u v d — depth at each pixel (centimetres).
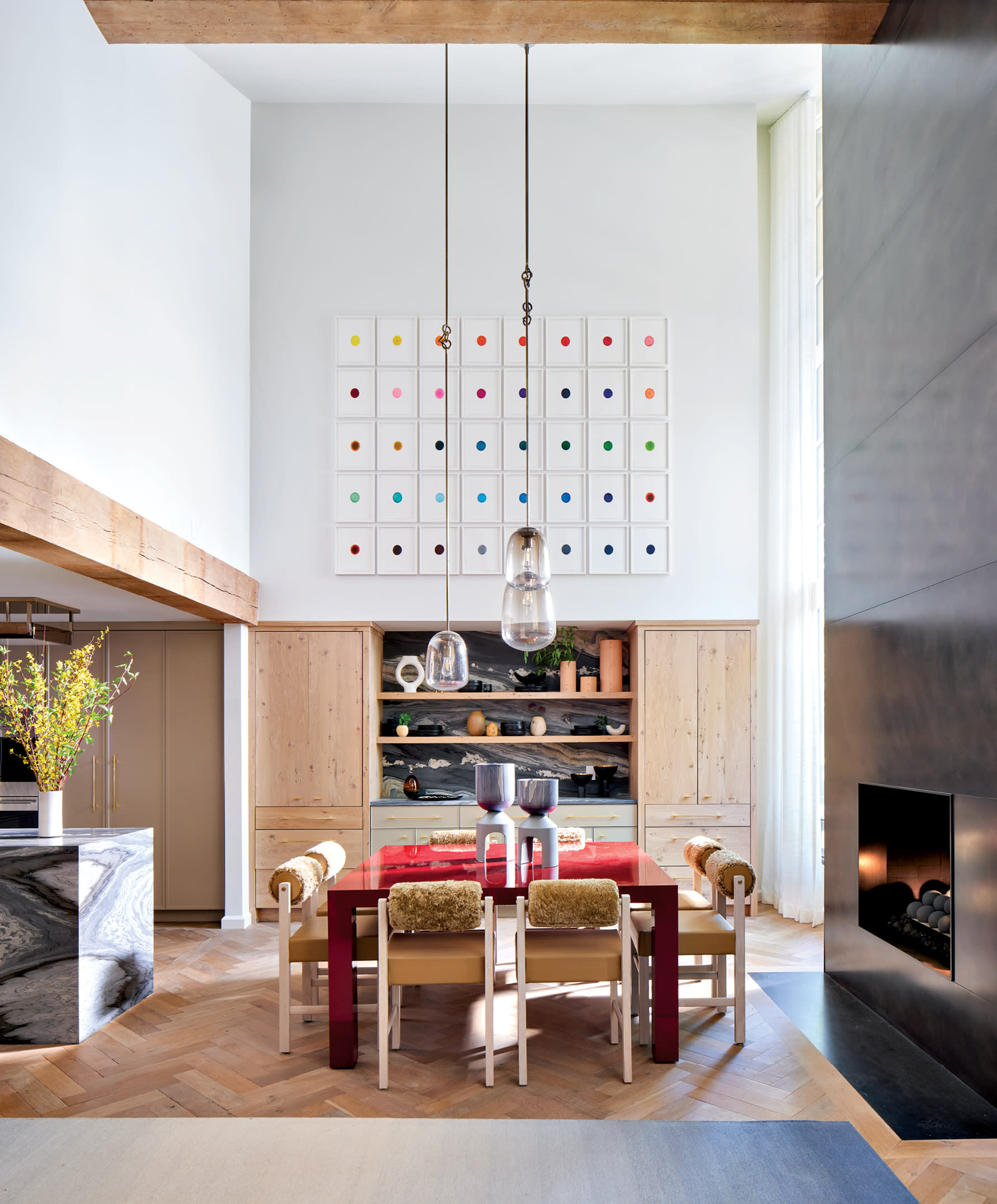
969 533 351
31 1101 354
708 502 709
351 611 701
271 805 678
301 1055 399
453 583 702
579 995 488
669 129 728
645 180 725
